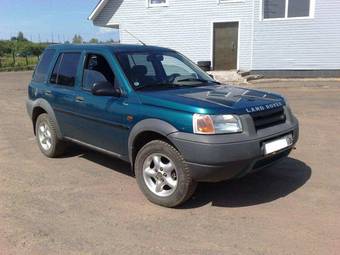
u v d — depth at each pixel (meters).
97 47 5.90
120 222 4.52
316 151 7.00
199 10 19.94
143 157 4.98
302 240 4.04
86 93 5.87
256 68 18.72
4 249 3.99
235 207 4.85
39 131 7.14
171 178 4.80
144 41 21.38
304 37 17.64
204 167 4.42
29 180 5.90
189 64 6.36
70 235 4.23
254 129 4.60
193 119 4.45
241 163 4.47
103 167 6.43
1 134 8.95
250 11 18.91
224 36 19.77
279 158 5.09
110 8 21.73
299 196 5.11
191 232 4.26
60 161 6.79
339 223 4.38
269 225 4.37
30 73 32.25
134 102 5.09
